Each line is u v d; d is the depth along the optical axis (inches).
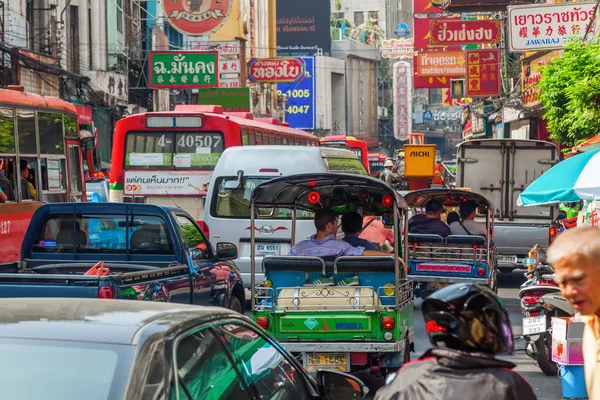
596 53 874.8
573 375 420.2
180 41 2970.0
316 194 506.6
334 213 483.5
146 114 1053.2
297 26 5580.7
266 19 4274.1
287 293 451.5
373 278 459.8
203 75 2156.7
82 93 1945.1
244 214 737.6
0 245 739.4
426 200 803.4
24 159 806.5
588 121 868.6
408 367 154.9
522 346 497.7
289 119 5364.2
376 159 3201.3
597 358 187.6
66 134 920.3
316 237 485.1
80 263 461.7
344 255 471.8
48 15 1813.5
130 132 1057.5
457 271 733.9
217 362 195.3
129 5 2386.8
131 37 2394.2
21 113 807.1
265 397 210.7
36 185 830.5
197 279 458.3
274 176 738.2
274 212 723.4
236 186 740.7
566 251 171.9
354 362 447.8
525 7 1288.1
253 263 472.7
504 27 1915.6
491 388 147.3
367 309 442.9
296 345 446.3
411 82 7224.4
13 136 785.6
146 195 1057.5
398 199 472.4
